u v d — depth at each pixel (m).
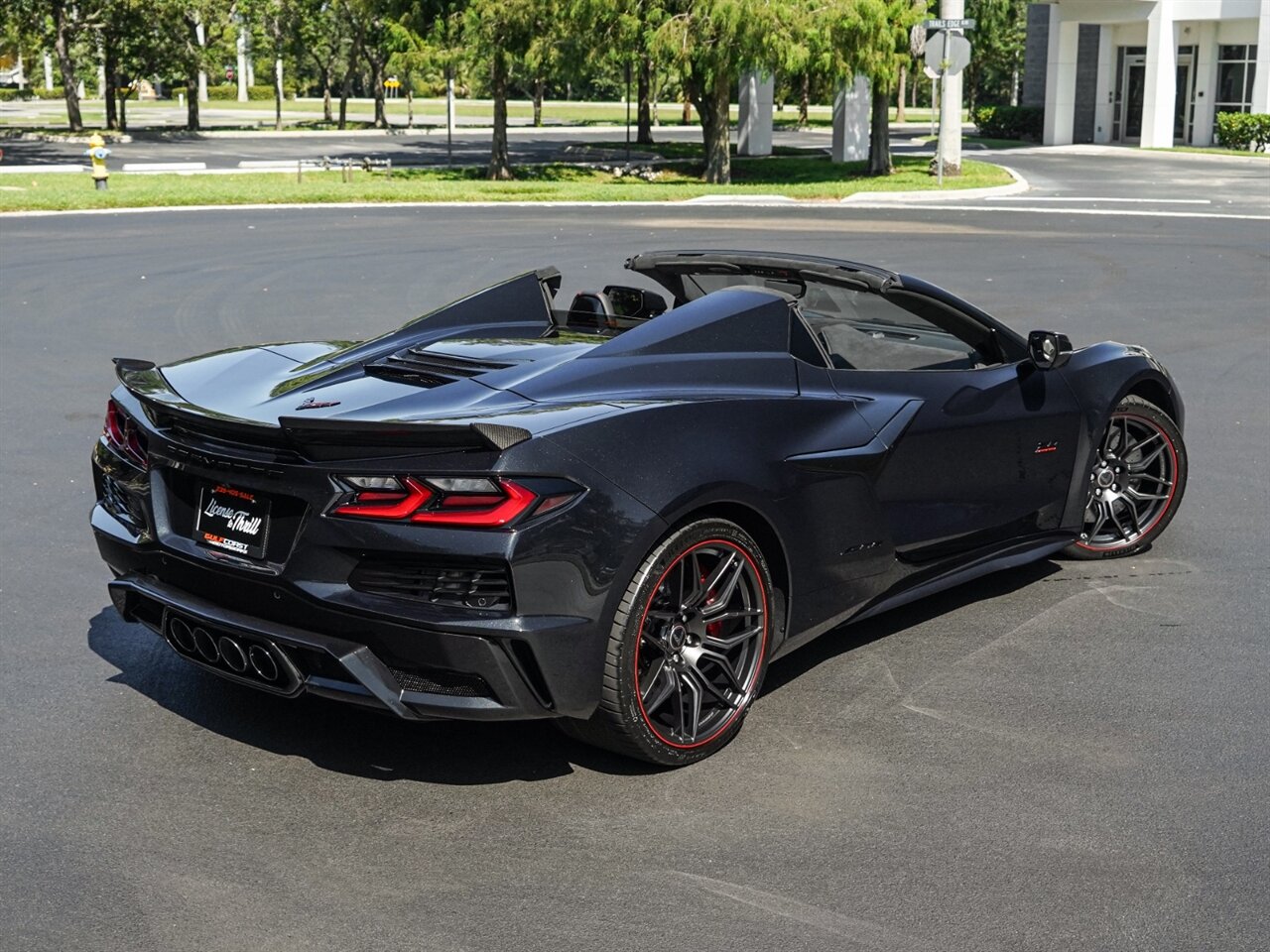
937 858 3.38
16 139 47.00
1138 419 5.70
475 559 3.40
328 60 65.06
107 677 4.53
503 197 26.23
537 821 3.58
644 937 3.03
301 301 13.09
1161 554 5.92
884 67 29.95
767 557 4.12
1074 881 3.28
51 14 50.78
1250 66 42.62
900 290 4.70
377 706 3.56
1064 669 4.63
